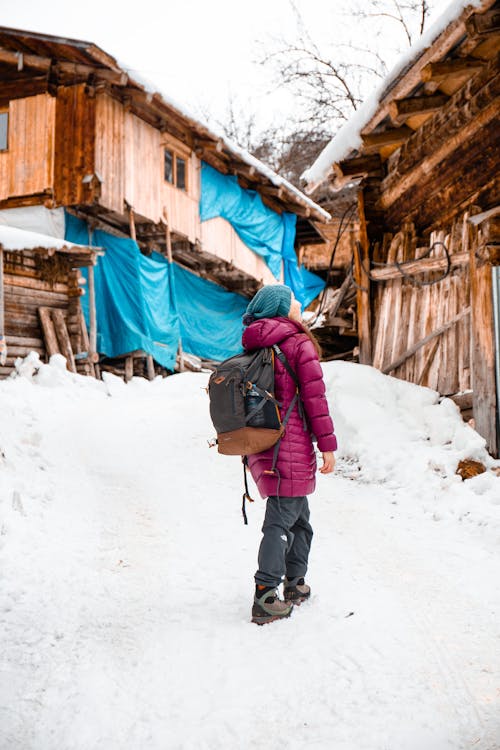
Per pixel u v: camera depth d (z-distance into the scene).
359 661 2.63
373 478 5.63
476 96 6.43
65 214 14.62
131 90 14.86
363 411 6.61
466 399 6.35
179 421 7.95
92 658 2.70
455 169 7.28
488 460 5.45
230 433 3.02
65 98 14.48
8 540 3.99
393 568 3.71
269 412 3.02
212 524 4.52
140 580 3.56
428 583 3.47
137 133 15.55
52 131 14.44
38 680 2.53
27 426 7.31
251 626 2.98
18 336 11.90
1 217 14.56
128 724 2.25
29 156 14.49
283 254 22.09
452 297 7.00
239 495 5.25
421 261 7.21
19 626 3.01
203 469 6.04
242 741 2.13
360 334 8.93
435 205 7.93
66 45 13.64
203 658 2.69
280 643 2.81
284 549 3.06
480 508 4.57
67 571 3.67
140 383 11.87
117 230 16.09
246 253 20.16
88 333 14.08
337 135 8.48
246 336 3.19
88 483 5.50
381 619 3.03
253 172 18.81
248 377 3.04
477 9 5.58
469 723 2.19
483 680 2.47
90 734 2.19
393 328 8.15
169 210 16.53
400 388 7.02
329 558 3.87
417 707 2.30
